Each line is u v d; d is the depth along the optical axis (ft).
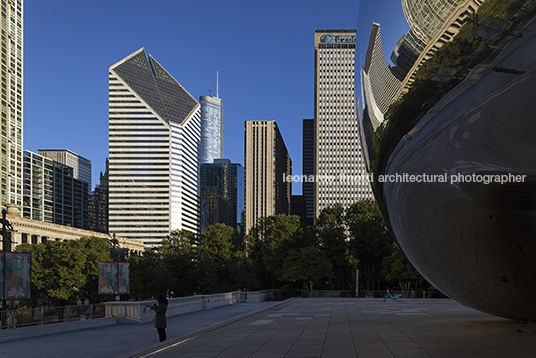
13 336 49.47
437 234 34.17
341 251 222.69
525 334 38.99
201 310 91.40
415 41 28.09
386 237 220.64
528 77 21.16
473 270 35.76
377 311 76.18
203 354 34.53
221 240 255.09
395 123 31.89
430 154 28.73
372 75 34.60
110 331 56.70
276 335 45.19
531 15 21.25
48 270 186.80
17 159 586.45
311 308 88.99
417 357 29.78
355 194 595.47
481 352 30.71
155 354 35.19
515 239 31.86
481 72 23.62
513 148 23.00
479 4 23.45
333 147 604.90
